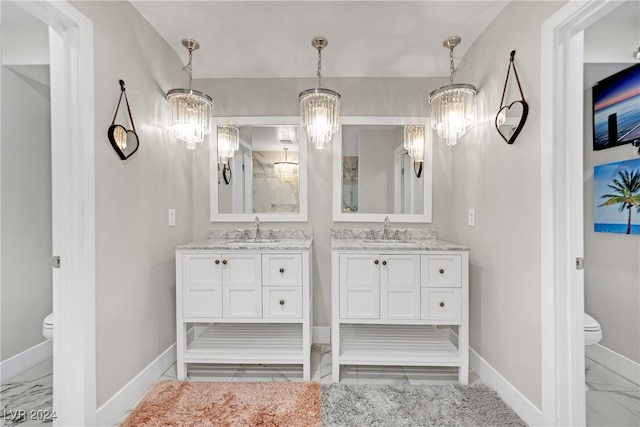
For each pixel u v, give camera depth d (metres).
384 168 2.55
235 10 1.82
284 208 2.57
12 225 2.16
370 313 1.93
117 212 1.63
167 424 1.54
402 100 2.54
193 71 2.49
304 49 2.21
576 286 1.39
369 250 1.92
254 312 1.97
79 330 1.38
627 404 1.74
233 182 2.58
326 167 2.57
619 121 2.06
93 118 1.44
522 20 1.60
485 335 1.95
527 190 1.57
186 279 1.97
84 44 1.40
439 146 2.53
